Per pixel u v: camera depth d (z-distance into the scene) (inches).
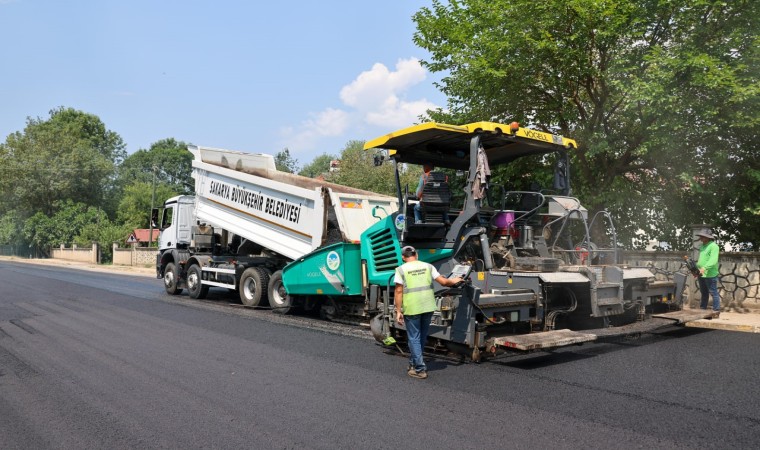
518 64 455.2
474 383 236.1
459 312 266.7
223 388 231.3
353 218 407.2
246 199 499.5
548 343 249.3
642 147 426.6
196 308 492.4
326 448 166.7
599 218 491.8
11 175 2082.9
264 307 490.6
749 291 447.5
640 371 255.3
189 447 169.0
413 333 248.2
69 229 2047.2
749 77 403.9
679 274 374.9
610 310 300.2
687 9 422.3
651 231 532.7
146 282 824.9
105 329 378.3
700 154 464.8
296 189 440.8
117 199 2326.5
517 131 303.3
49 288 700.0
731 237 499.2
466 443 169.0
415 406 205.3
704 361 275.6
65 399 218.4
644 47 448.1
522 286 280.4
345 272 383.2
